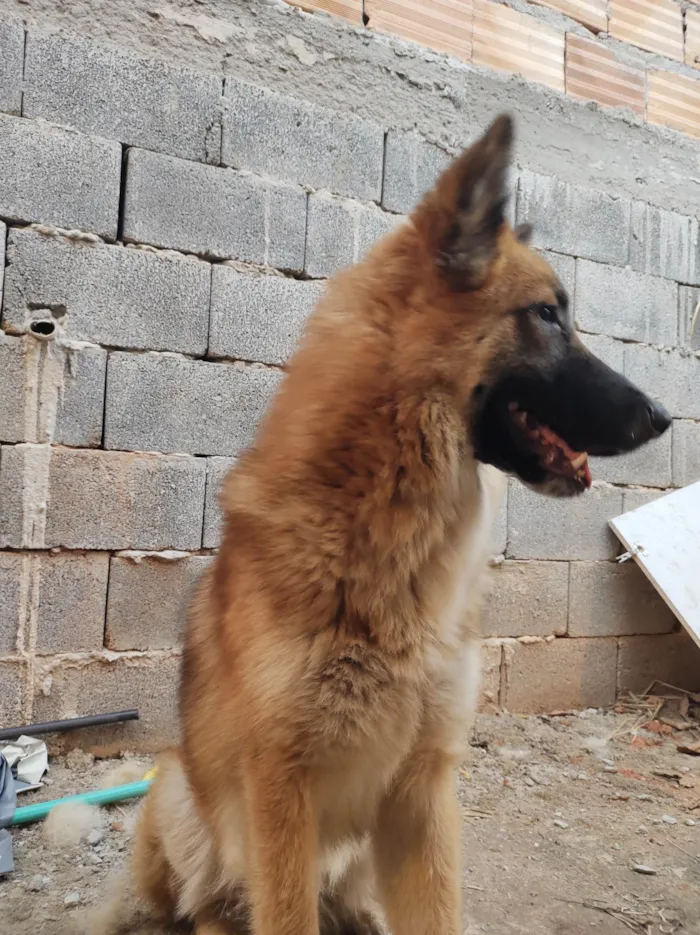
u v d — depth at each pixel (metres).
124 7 1.64
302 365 0.89
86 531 1.55
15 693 1.49
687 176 2.34
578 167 2.19
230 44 1.74
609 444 0.90
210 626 0.92
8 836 1.21
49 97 1.55
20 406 1.51
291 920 0.78
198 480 1.64
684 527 2.11
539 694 2.01
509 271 0.88
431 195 0.87
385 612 0.80
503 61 2.12
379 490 0.79
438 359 0.83
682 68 2.40
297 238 1.76
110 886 1.11
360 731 0.81
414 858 0.89
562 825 1.37
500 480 1.00
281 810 0.79
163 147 1.64
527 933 1.04
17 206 1.51
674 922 1.08
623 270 2.19
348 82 1.87
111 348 1.59
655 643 2.18
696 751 1.76
